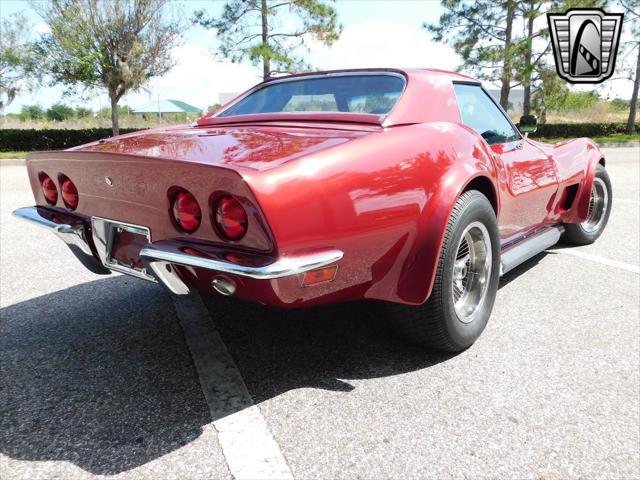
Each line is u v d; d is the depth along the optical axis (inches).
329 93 101.5
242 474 63.6
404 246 81.0
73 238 89.5
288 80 112.0
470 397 80.8
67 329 106.1
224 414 76.1
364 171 73.7
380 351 96.0
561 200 147.1
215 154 71.4
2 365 90.8
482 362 92.1
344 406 78.2
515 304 119.6
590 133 971.3
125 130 808.9
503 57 796.0
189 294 78.3
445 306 86.6
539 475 63.9
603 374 88.1
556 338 101.8
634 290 128.6
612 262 152.6
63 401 79.4
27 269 147.9
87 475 63.5
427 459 66.5
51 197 94.8
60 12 677.3
